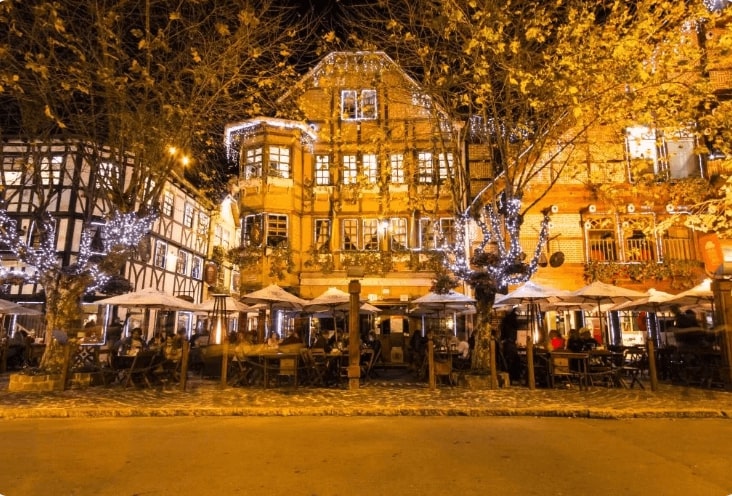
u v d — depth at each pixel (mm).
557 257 18812
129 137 12570
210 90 12672
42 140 12461
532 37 11219
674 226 20266
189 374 16203
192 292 30203
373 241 22359
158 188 12945
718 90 18125
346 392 11539
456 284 19531
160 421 8547
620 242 20188
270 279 21344
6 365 17000
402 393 11320
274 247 21469
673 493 4633
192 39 11898
